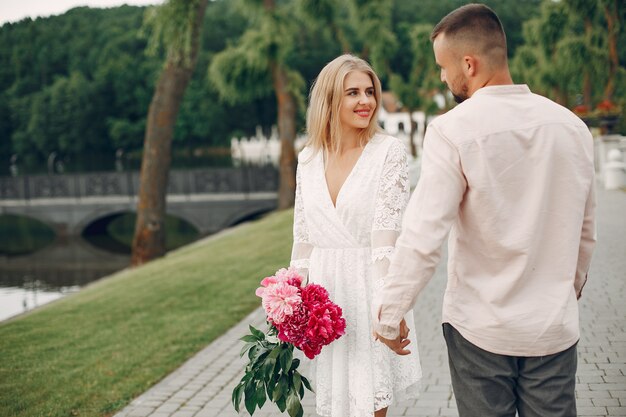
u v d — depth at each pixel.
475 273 2.10
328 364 2.82
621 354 4.60
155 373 5.21
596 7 13.92
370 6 26.16
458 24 2.12
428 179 2.03
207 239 17.56
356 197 2.73
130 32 94.75
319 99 2.83
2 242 30.83
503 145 2.00
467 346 2.11
